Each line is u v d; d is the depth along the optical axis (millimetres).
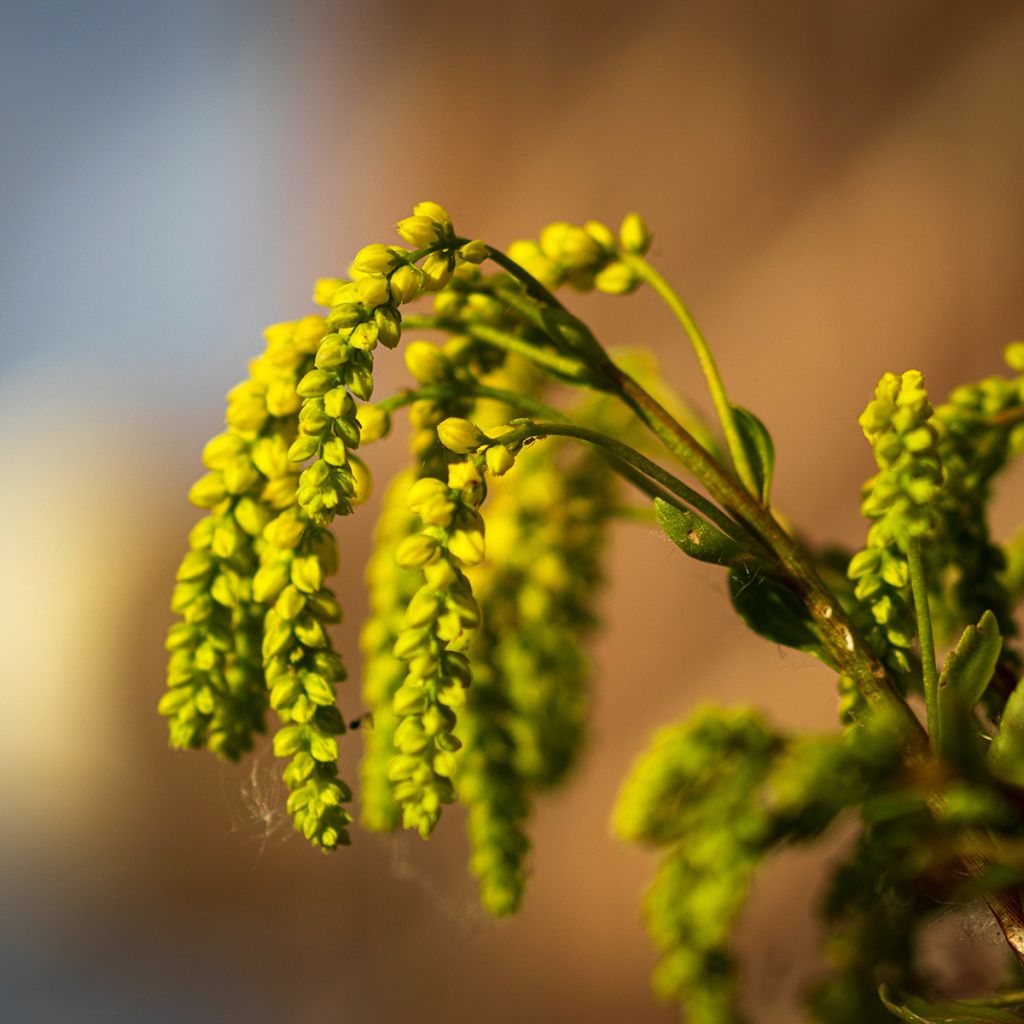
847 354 1204
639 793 402
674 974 401
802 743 397
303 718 372
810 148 1259
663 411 383
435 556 367
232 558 385
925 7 1171
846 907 391
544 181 1471
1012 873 357
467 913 600
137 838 1690
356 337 364
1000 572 397
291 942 1533
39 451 1973
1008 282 1104
